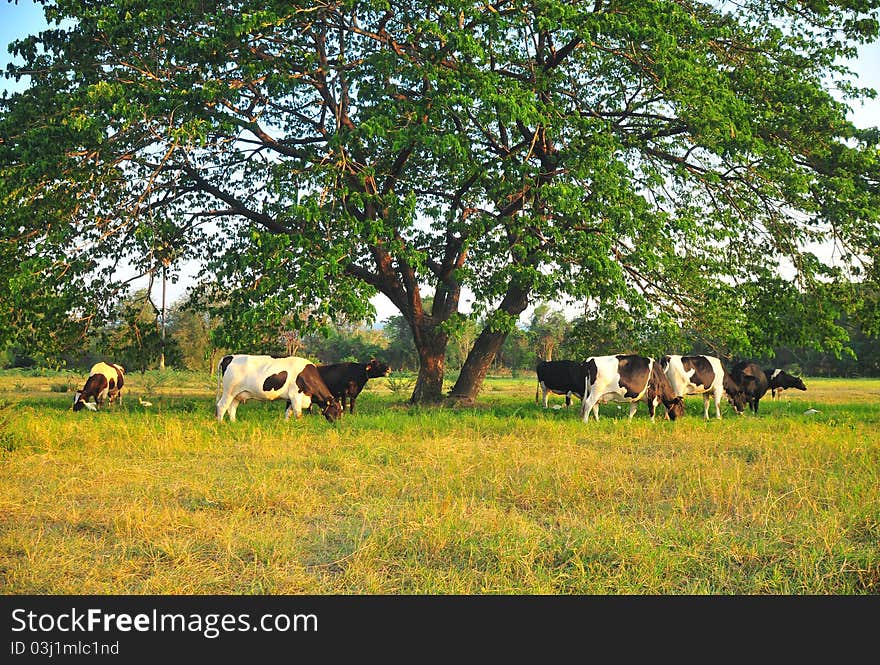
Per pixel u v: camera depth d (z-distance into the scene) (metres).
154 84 15.14
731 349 18.64
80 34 17.11
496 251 17.48
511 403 23.05
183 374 38.91
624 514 7.36
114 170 16.12
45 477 8.84
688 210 17.39
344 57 16.53
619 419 16.38
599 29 15.72
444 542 6.13
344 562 5.84
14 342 18.89
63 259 16.41
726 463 10.11
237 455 10.69
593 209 16.23
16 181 15.70
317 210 14.73
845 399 28.27
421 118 15.76
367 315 15.05
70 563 5.64
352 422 14.76
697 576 5.61
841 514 7.03
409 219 15.75
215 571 5.63
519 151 18.50
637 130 18.92
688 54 16.44
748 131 16.91
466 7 15.56
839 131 18.55
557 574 5.59
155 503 7.57
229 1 16.38
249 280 17.53
